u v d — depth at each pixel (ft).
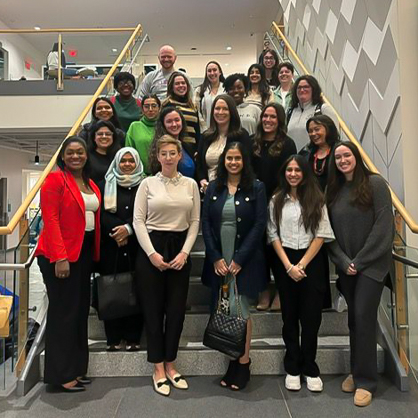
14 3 33.65
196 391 8.01
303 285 8.02
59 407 7.45
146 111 11.02
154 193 8.18
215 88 14.14
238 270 7.98
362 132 12.18
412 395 7.83
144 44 23.04
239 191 8.29
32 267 8.87
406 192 9.76
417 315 8.28
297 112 11.68
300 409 7.32
